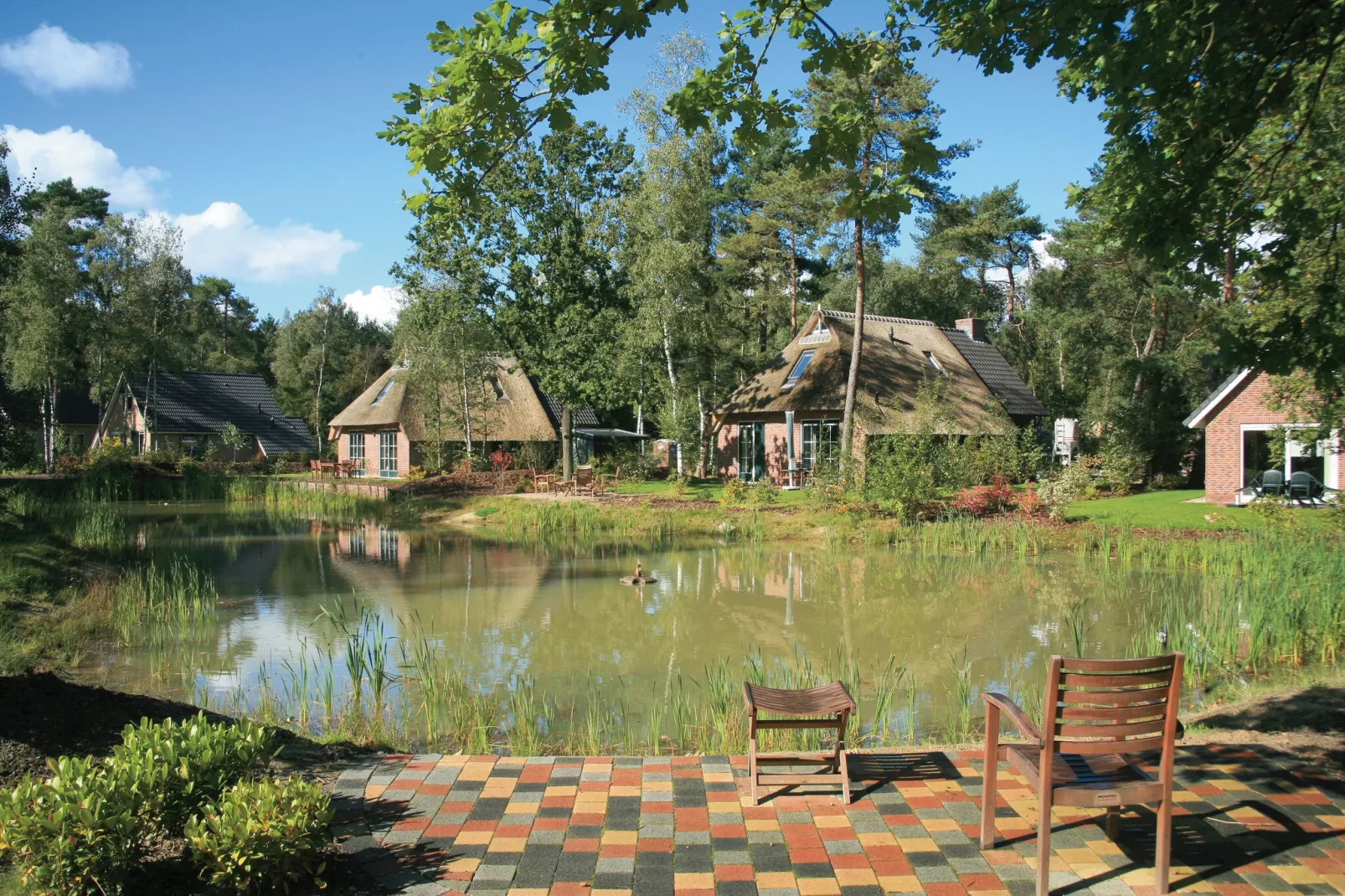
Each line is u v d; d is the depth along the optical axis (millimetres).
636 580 15797
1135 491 30000
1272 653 9562
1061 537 19578
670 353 34625
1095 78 6266
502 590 15164
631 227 32562
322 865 3887
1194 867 4137
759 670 9727
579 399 32781
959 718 7852
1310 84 6375
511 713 8148
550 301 32500
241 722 4793
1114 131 5988
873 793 5066
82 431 52812
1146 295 33062
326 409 62844
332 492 33344
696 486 32562
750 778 5074
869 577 16469
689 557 19312
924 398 26375
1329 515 15422
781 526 22797
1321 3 5234
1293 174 6816
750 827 4598
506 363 42750
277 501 33094
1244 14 5246
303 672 9203
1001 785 5176
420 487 33125
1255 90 5859
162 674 9656
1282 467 23453
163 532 24219
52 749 4980
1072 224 32594
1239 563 15852
